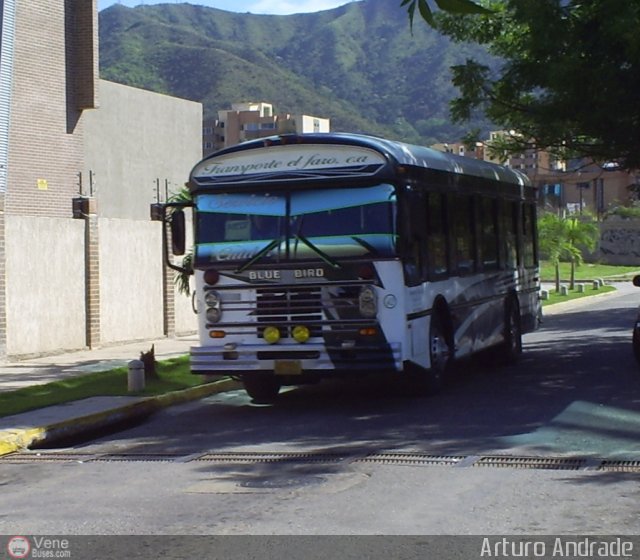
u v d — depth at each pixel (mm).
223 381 15820
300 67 147750
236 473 9453
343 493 8406
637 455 9625
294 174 12734
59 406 13516
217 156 13117
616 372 16078
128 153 37625
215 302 12984
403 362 12500
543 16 17531
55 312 20125
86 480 9500
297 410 13367
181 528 7465
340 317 12500
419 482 8734
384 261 12398
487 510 7703
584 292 43688
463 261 14867
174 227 13477
